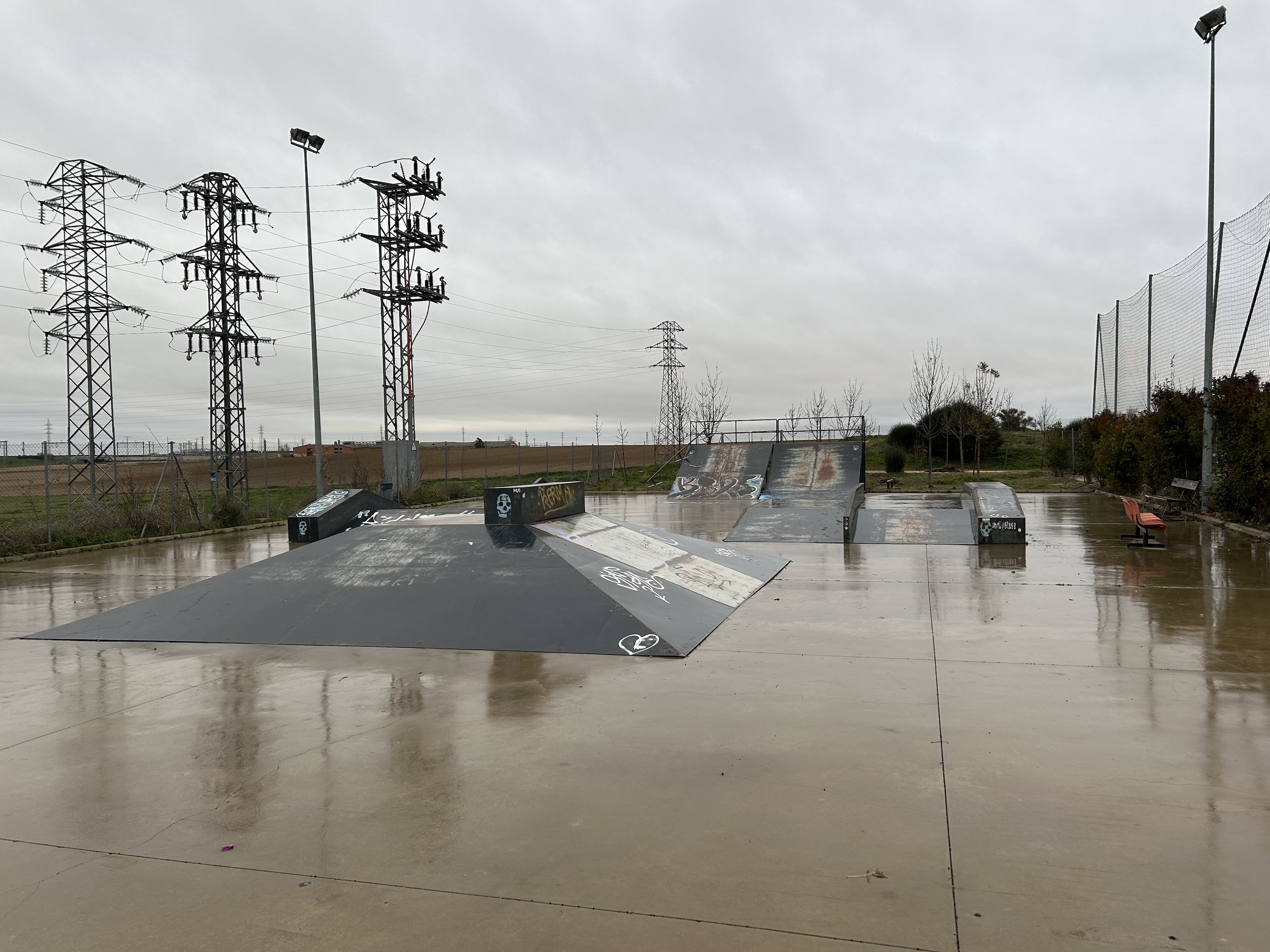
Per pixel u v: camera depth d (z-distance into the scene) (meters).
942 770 4.23
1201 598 8.95
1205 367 17.56
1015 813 3.71
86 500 22.47
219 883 3.23
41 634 8.25
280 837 3.61
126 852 3.50
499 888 3.13
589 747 4.66
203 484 34.62
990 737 4.71
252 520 21.19
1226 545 13.53
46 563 14.19
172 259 25.73
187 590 9.10
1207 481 17.88
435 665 6.64
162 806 3.97
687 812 3.79
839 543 14.90
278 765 4.47
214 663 6.89
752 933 2.81
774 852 3.38
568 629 7.37
